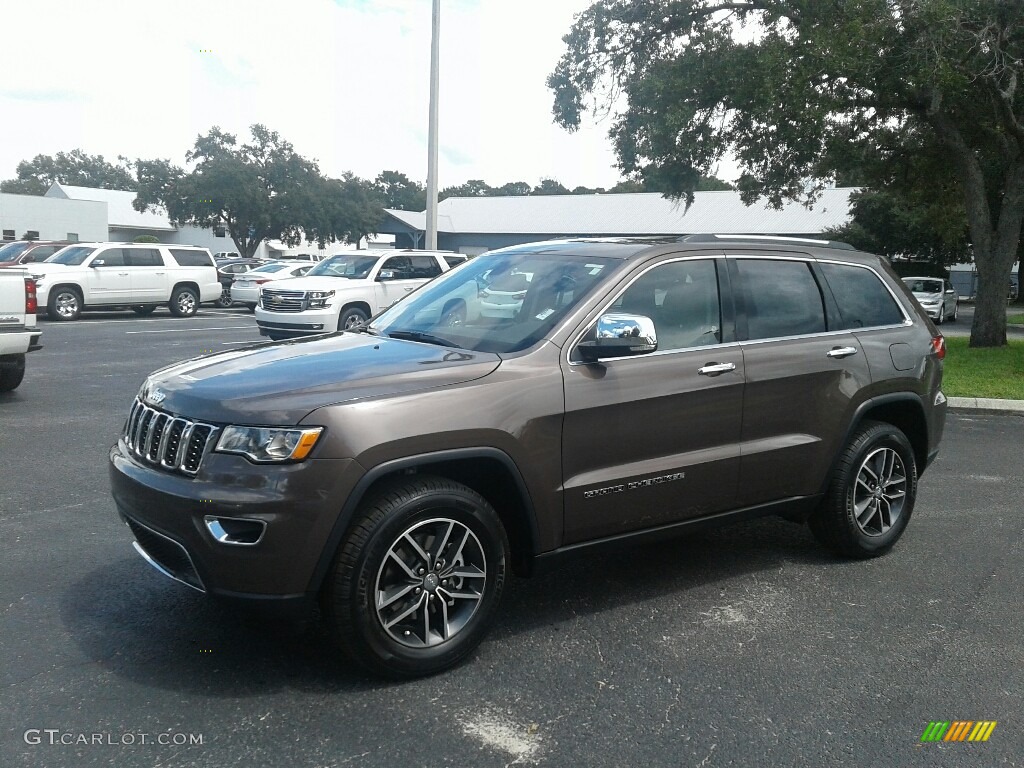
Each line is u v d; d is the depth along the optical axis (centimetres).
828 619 450
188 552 348
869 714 355
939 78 1567
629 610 457
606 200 5691
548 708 353
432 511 367
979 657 409
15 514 587
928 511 653
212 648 397
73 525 566
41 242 2766
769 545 571
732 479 467
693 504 455
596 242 496
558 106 2127
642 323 401
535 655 402
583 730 337
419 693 362
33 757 308
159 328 2067
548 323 423
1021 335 2503
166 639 405
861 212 4794
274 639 408
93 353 1495
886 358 536
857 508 531
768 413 479
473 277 500
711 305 471
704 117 1942
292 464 341
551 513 405
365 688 365
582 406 408
